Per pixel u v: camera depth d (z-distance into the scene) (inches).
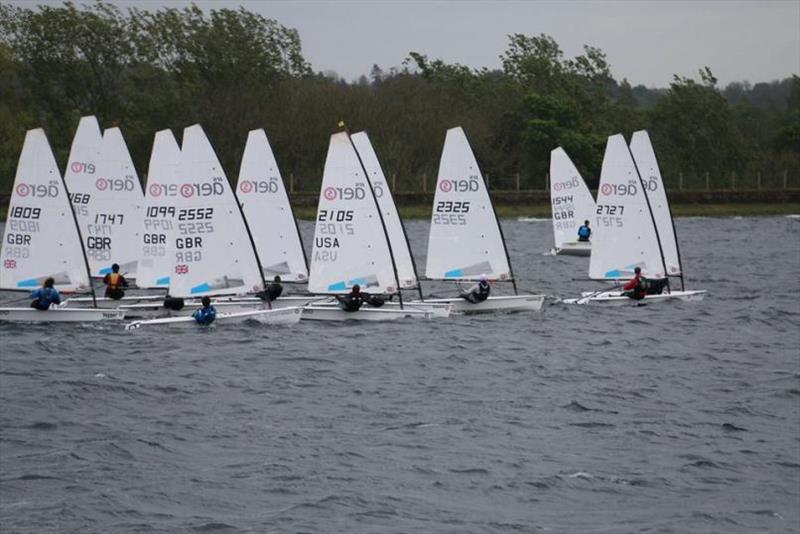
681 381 4121.6
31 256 4965.6
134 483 2913.4
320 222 5064.0
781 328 5275.6
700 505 2834.6
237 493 2856.8
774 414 3676.2
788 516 2768.2
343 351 4520.2
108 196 5787.4
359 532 2620.6
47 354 4379.9
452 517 2728.8
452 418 3560.5
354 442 3284.9
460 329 5039.4
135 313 5098.4
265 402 3732.8
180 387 3895.2
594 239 5836.6
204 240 4945.9
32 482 2913.4
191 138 4918.8
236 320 5022.1
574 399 3821.4
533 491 2918.3
